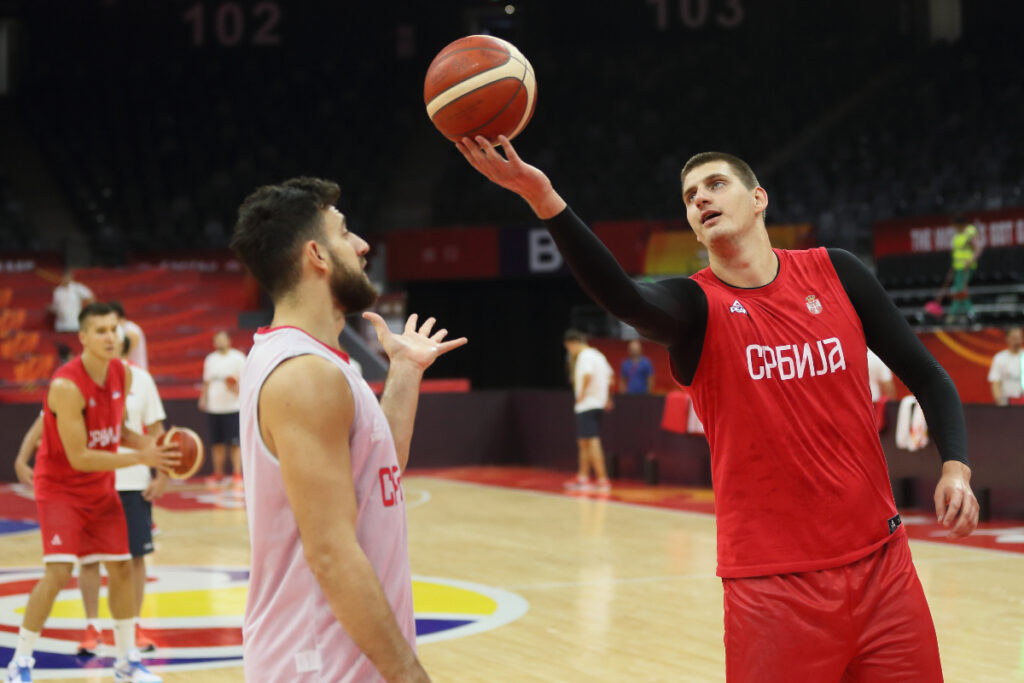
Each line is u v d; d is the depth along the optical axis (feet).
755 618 8.96
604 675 17.28
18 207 72.18
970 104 74.43
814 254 9.71
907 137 73.97
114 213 73.77
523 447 53.01
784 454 9.00
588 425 43.70
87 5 82.23
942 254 55.42
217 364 45.91
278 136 80.43
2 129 78.74
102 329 16.56
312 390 6.74
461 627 20.53
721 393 9.21
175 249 67.46
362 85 83.10
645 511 36.76
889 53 81.30
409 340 8.80
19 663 16.55
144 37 82.79
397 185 77.30
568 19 83.35
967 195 66.39
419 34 83.46
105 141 79.00
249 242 7.27
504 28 83.66
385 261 66.13
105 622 21.49
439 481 47.01
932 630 9.17
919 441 34.81
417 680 6.63
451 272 64.95
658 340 9.27
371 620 6.59
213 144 79.61
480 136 8.38
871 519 9.09
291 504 6.70
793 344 9.18
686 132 78.69
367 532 7.07
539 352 70.59
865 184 70.69
